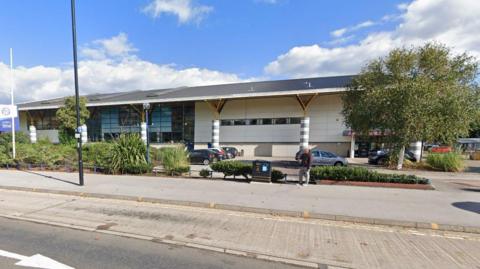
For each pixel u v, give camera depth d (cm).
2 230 538
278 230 536
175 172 1252
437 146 3441
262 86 3406
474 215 611
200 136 3400
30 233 520
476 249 448
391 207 675
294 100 2972
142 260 404
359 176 996
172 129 3559
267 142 3089
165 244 466
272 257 416
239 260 406
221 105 3161
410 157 2141
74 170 1420
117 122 3909
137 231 530
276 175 1067
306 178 987
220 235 508
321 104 2867
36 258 408
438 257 416
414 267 383
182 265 388
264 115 3105
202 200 750
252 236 503
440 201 740
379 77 1734
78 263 392
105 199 820
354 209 657
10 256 415
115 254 424
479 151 2878
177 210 690
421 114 1391
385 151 2134
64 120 3278
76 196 862
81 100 3372
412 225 562
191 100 3130
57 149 1708
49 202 780
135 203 768
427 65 1647
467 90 1548
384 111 1509
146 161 1342
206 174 1185
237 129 3225
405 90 1412
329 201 737
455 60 1645
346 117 1992
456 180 1252
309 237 498
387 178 966
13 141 1655
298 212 636
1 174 1299
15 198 837
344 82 2867
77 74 979
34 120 4494
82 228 549
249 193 841
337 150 2805
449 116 1445
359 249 445
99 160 1401
